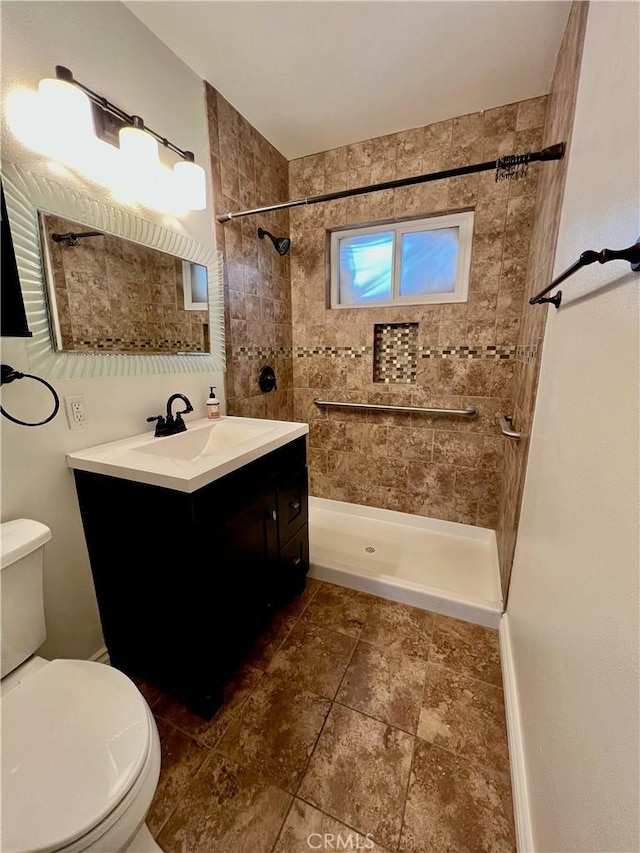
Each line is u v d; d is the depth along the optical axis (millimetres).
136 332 1348
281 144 2049
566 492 757
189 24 1280
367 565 1943
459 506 2227
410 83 1574
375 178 2029
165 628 1113
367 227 2168
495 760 1026
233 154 1765
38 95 977
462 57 1430
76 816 589
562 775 627
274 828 886
